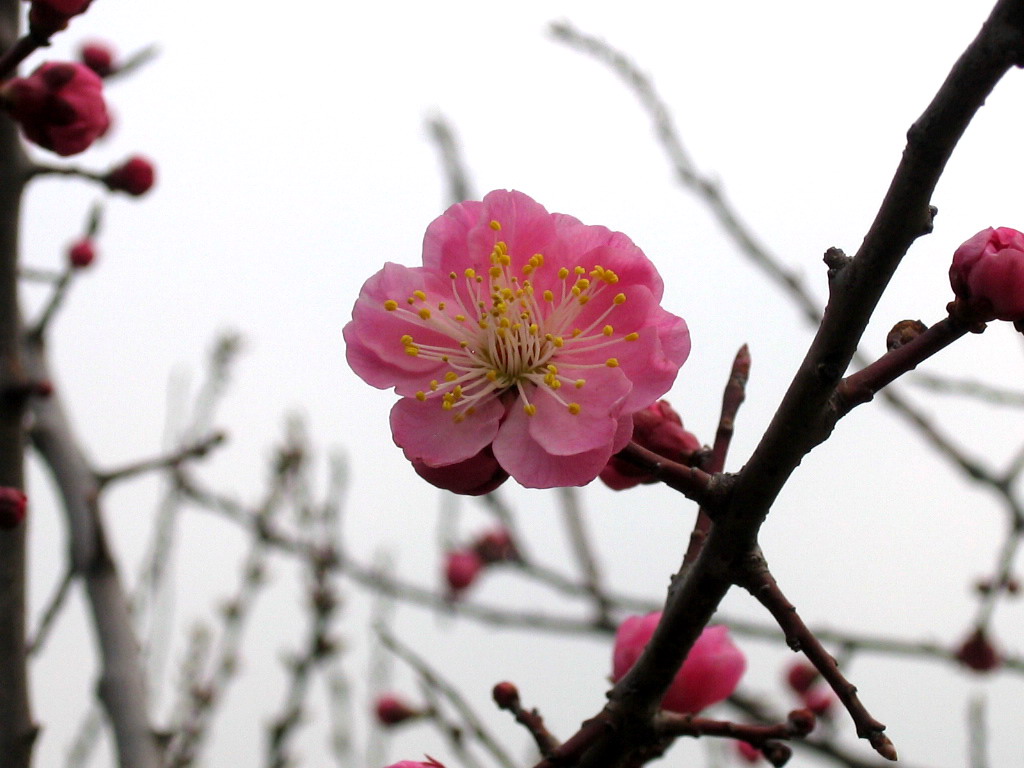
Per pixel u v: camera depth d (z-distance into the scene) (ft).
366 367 0.59
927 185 0.52
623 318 0.59
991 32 0.51
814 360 0.54
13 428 0.71
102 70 0.81
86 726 0.86
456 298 0.60
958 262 0.55
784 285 0.92
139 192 0.76
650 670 0.58
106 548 0.77
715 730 0.59
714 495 0.55
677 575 0.59
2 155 0.73
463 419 0.58
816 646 0.54
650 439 0.61
